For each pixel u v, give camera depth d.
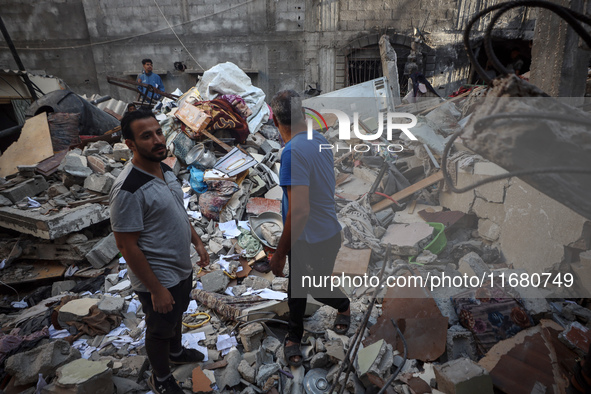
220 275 2.86
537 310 2.05
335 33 10.12
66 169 3.80
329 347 2.11
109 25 10.60
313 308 2.43
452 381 1.68
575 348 1.80
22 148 4.39
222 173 4.04
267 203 4.03
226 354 2.23
